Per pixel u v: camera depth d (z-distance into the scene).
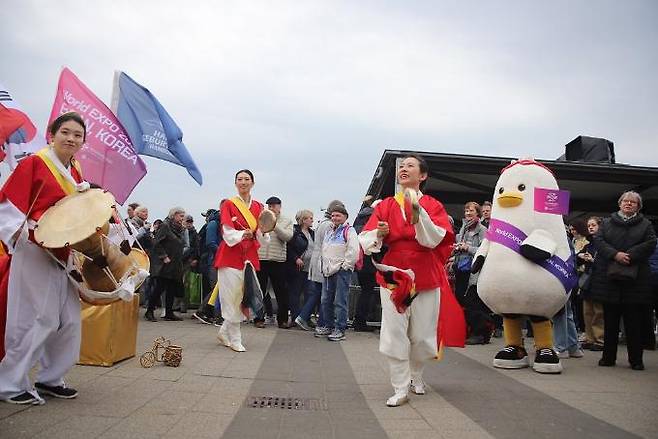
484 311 8.57
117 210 4.39
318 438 3.47
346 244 8.47
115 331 5.53
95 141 7.48
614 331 6.55
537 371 6.07
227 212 6.89
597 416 4.14
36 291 3.91
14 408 3.78
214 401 4.30
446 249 4.85
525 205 6.28
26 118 6.90
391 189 13.28
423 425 3.83
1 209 3.81
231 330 6.89
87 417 3.68
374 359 6.69
